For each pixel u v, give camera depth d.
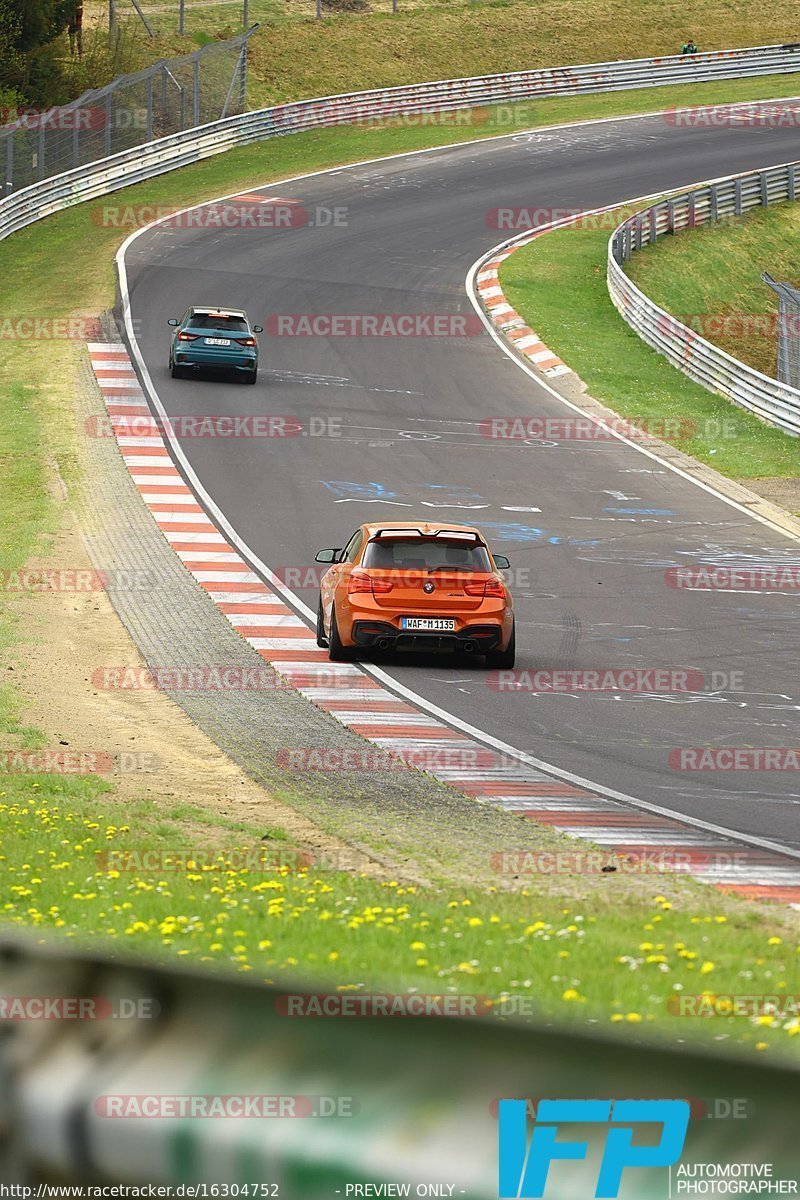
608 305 175.00
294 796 45.69
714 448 127.62
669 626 78.31
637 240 197.88
